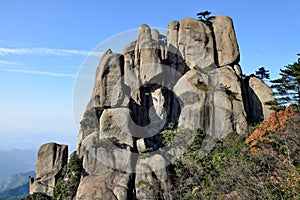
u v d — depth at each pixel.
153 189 33.16
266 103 38.59
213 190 30.06
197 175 33.31
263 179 26.41
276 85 37.44
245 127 38.44
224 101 38.88
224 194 28.62
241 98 41.09
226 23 47.09
